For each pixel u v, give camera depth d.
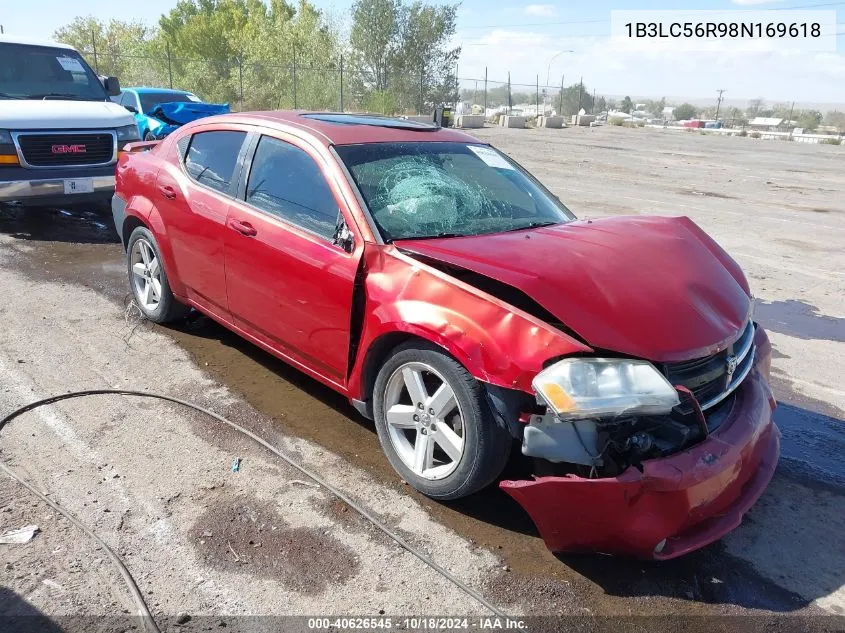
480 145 4.55
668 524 2.63
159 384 4.29
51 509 3.02
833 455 3.97
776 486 3.62
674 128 46.22
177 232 4.62
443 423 3.11
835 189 15.59
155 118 12.75
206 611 2.53
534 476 2.87
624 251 3.29
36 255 7.10
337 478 3.40
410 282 3.14
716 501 2.77
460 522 3.12
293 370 4.61
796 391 4.84
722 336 2.94
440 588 2.72
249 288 4.06
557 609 2.65
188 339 5.03
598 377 2.59
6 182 7.37
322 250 3.55
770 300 6.93
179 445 3.61
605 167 17.98
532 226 3.85
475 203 3.87
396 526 3.07
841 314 6.57
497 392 2.80
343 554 2.87
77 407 3.94
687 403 2.78
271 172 4.04
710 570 2.92
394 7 37.78
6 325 5.10
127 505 3.09
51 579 2.62
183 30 36.62
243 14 42.78
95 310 5.52
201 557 2.80
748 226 10.56
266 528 3.00
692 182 15.59
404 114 35.59
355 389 3.50
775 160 22.86
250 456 3.55
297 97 32.09
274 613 2.54
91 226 8.61
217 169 4.42
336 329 3.51
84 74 9.12
